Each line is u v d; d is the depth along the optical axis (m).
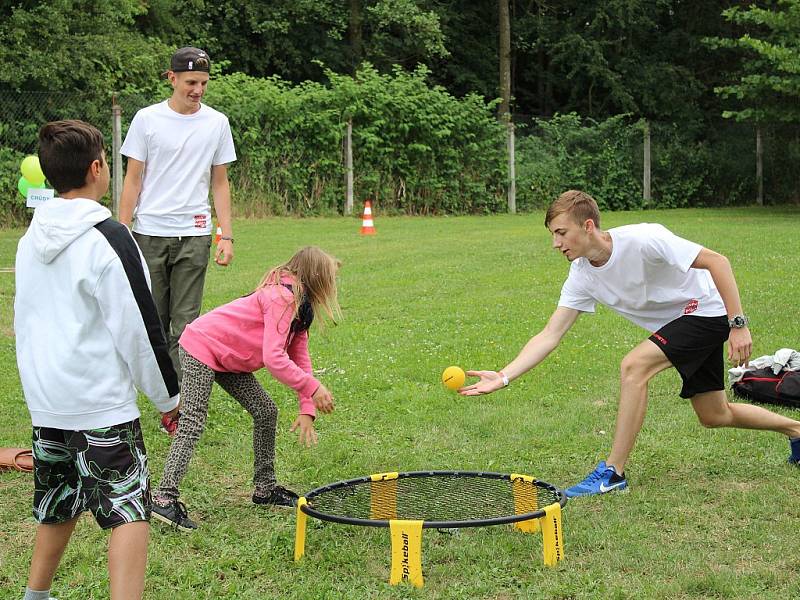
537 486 4.22
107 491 3.13
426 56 30.59
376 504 4.45
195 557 4.00
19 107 18.86
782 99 23.88
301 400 4.32
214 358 4.45
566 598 3.56
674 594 3.56
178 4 26.73
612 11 30.19
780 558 3.88
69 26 21.06
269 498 4.62
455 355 7.73
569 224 4.50
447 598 3.57
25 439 5.73
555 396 6.56
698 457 5.21
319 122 21.53
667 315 4.72
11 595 3.65
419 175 23.23
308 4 28.77
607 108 33.22
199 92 5.91
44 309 3.14
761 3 30.05
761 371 6.31
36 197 11.95
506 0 30.09
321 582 3.72
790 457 5.03
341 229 18.39
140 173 5.91
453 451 5.44
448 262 13.20
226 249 6.06
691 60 32.16
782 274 11.22
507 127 24.20
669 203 25.97
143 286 3.15
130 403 3.20
